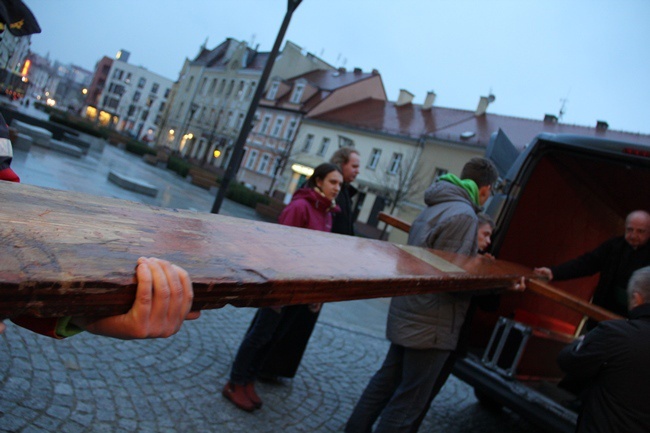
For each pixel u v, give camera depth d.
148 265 0.73
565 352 2.43
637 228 3.88
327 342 5.42
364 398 2.95
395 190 30.69
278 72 49.81
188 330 4.25
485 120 33.03
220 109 58.03
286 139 44.00
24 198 0.88
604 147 4.01
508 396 3.63
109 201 1.09
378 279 1.24
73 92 157.00
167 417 2.79
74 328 0.83
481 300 3.08
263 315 3.16
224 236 1.12
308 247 1.34
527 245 5.20
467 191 2.88
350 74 47.16
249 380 3.29
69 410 2.51
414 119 36.41
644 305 2.24
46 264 0.62
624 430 2.06
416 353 2.66
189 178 27.78
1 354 2.83
